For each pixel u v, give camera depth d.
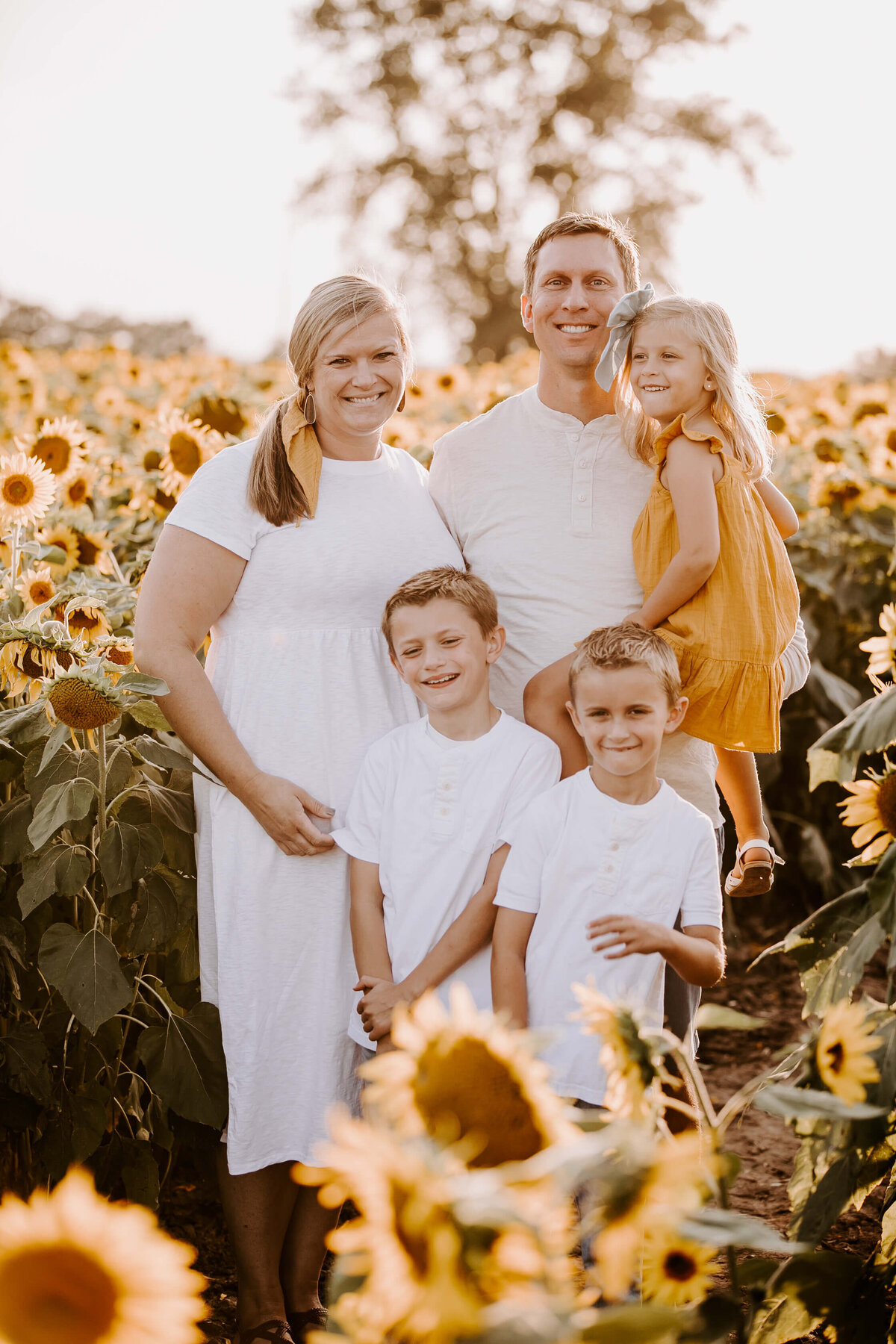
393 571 2.47
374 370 2.40
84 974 2.22
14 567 2.97
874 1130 1.62
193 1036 2.35
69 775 2.31
